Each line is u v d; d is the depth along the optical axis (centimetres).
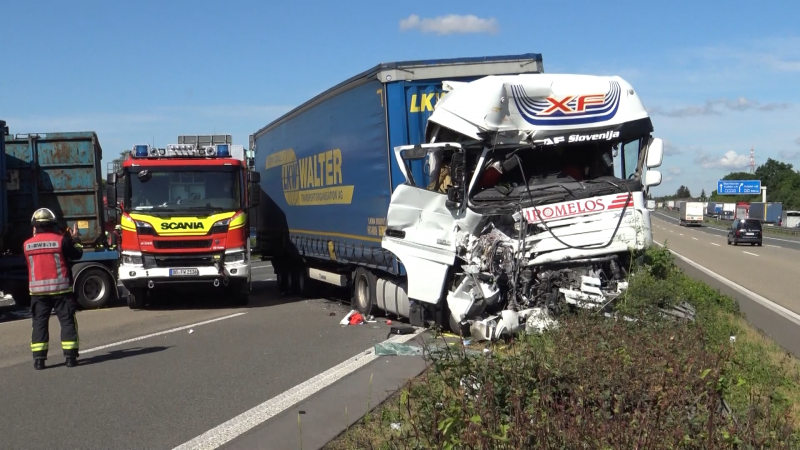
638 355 601
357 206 1266
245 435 614
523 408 497
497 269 902
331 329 1196
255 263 3669
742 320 1305
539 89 956
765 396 635
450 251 973
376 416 634
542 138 951
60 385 831
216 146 1580
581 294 856
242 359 950
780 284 2338
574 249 887
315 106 1498
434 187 1020
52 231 944
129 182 1500
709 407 502
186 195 1511
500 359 579
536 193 926
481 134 944
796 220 9338
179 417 682
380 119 1147
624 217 900
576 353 611
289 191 1753
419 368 816
